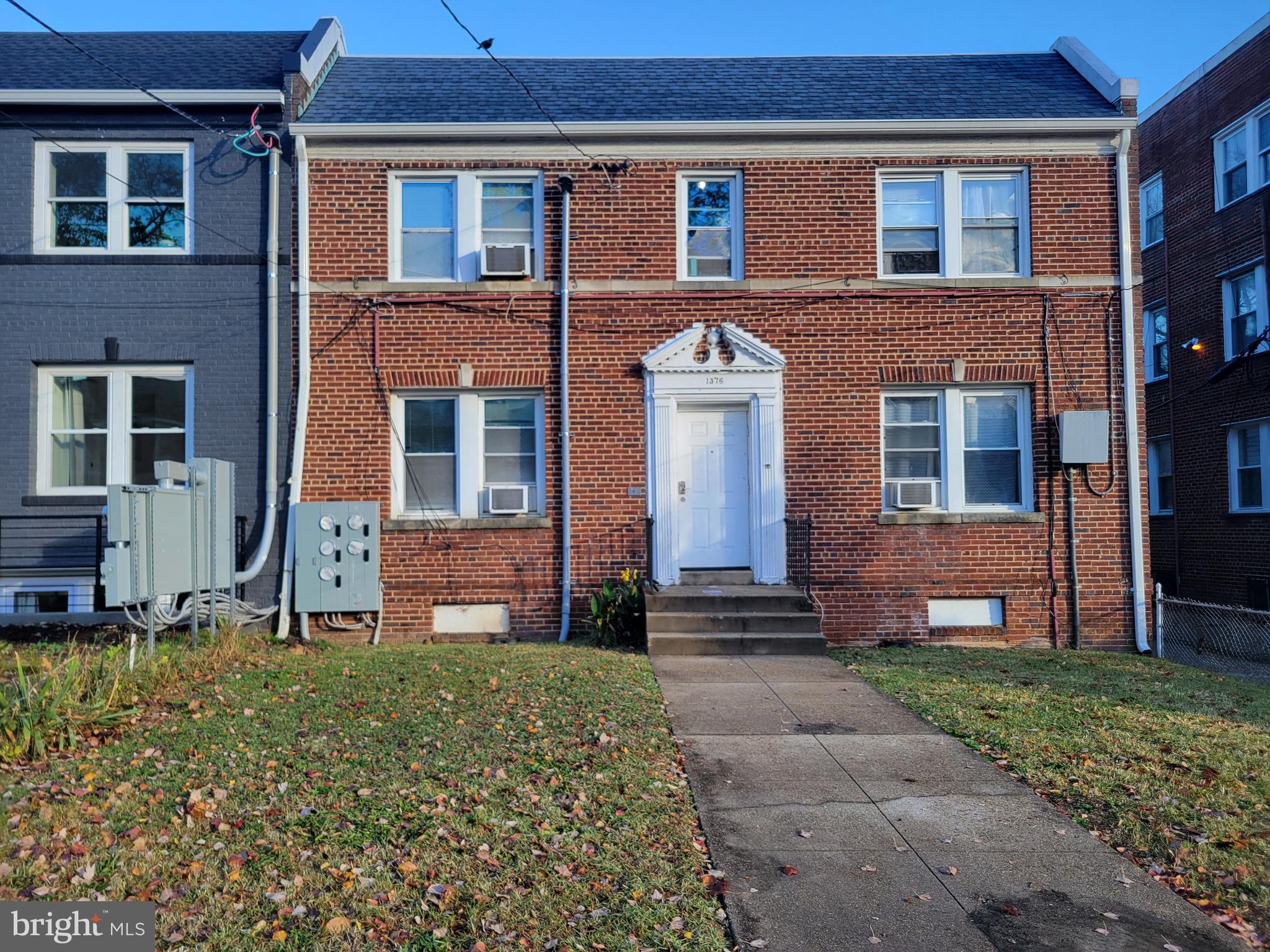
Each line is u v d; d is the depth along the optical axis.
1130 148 11.73
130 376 11.52
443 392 11.71
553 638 11.41
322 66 12.77
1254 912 4.32
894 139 11.71
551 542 11.50
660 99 12.62
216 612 10.17
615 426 11.55
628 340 11.59
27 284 11.26
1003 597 11.57
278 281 11.41
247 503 11.31
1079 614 11.48
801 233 11.70
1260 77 15.38
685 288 11.60
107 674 7.16
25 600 11.05
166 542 8.70
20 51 12.67
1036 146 11.74
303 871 4.39
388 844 4.71
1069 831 5.21
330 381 11.45
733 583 11.47
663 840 4.96
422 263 11.77
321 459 11.41
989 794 5.77
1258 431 15.77
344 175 11.55
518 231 11.84
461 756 6.11
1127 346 11.62
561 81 13.23
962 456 11.77
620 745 6.51
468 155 11.63
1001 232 11.94
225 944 3.77
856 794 5.76
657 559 11.38
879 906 4.34
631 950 3.87
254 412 11.37
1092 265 11.70
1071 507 11.52
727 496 11.70
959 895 4.45
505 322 11.59
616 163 11.68
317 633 11.22
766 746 6.72
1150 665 10.20
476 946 3.82
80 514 10.95
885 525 11.55
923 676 9.16
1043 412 11.63
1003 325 11.65
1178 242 17.88
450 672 8.69
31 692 6.33
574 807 5.31
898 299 11.65
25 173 11.29
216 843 4.62
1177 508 17.91
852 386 11.61
